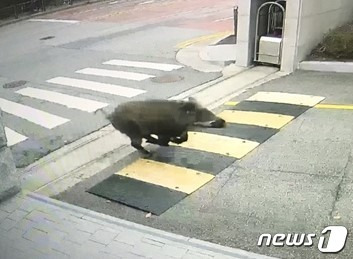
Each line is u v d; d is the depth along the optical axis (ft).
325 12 31.53
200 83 29.53
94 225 13.69
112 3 86.99
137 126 18.22
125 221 13.82
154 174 17.12
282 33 30.30
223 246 12.22
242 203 14.49
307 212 13.61
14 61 42.34
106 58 39.91
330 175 15.67
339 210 13.52
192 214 14.17
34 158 20.07
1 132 15.31
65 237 13.16
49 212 14.70
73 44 48.11
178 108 18.06
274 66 31.63
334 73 28.73
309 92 25.05
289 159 17.19
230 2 72.74
